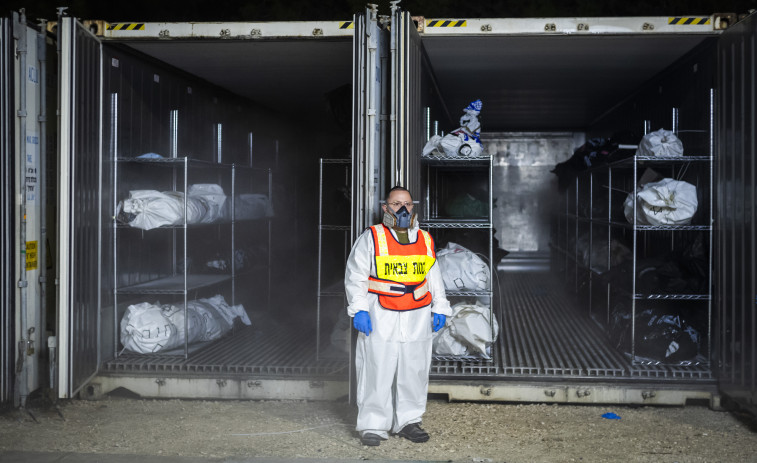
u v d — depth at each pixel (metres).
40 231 5.32
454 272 5.64
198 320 6.29
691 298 5.47
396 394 4.56
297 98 8.62
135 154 6.27
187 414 5.17
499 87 8.10
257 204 7.76
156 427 4.86
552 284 10.75
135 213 5.78
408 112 5.09
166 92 6.85
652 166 6.33
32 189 5.21
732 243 4.99
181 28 5.57
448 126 9.70
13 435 4.66
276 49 6.19
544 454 4.32
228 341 6.57
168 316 6.09
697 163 5.99
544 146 12.46
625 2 12.12
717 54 5.30
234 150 8.30
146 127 6.45
